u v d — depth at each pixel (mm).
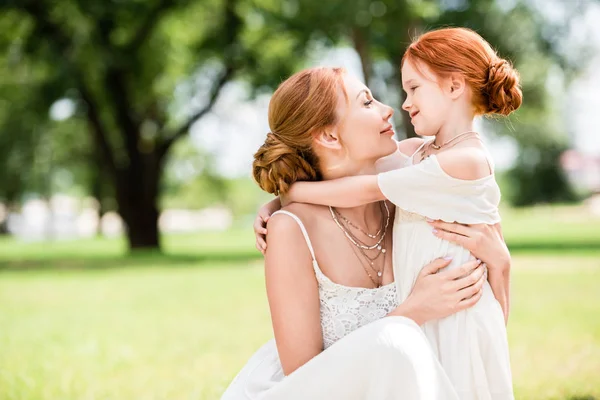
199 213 66875
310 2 16172
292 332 2164
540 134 36188
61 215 60844
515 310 7660
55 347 6270
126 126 20359
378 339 1890
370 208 2369
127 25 18016
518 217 44469
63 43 17062
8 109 23203
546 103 22203
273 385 2156
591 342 5738
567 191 50562
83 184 40594
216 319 7613
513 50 18984
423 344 1936
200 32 19625
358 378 1881
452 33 2236
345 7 15445
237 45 19406
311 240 2250
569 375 4598
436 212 2146
